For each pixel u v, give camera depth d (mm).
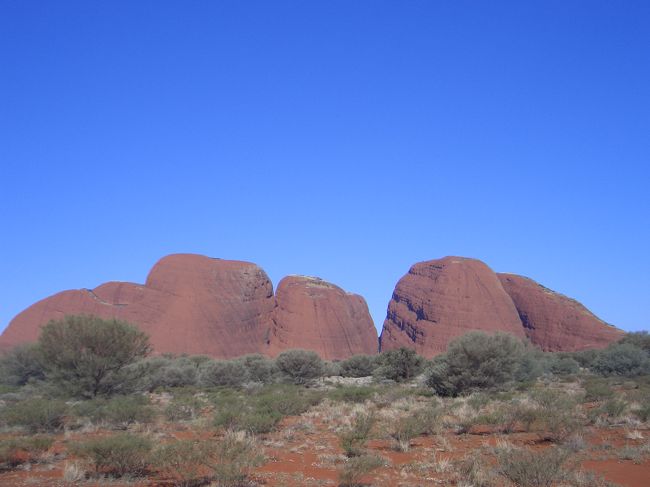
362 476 11109
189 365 49406
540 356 57625
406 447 14602
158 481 11688
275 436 17156
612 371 43969
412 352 45438
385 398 27406
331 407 24312
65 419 20750
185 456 11023
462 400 25234
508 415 17641
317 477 11789
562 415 16031
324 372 50938
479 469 11078
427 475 11562
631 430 16672
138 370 32438
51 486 11336
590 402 25219
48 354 30453
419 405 24328
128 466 12312
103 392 30484
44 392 31000
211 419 20406
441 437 16094
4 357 47500
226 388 40469
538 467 10008
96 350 30812
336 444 15695
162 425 20406
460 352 30953
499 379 30703
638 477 11086
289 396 24453
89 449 12164
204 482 11367
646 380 36250
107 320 32125
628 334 59719
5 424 20234
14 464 13664
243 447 12031
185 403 23938
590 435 16000
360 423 15734
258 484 11094
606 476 11156
